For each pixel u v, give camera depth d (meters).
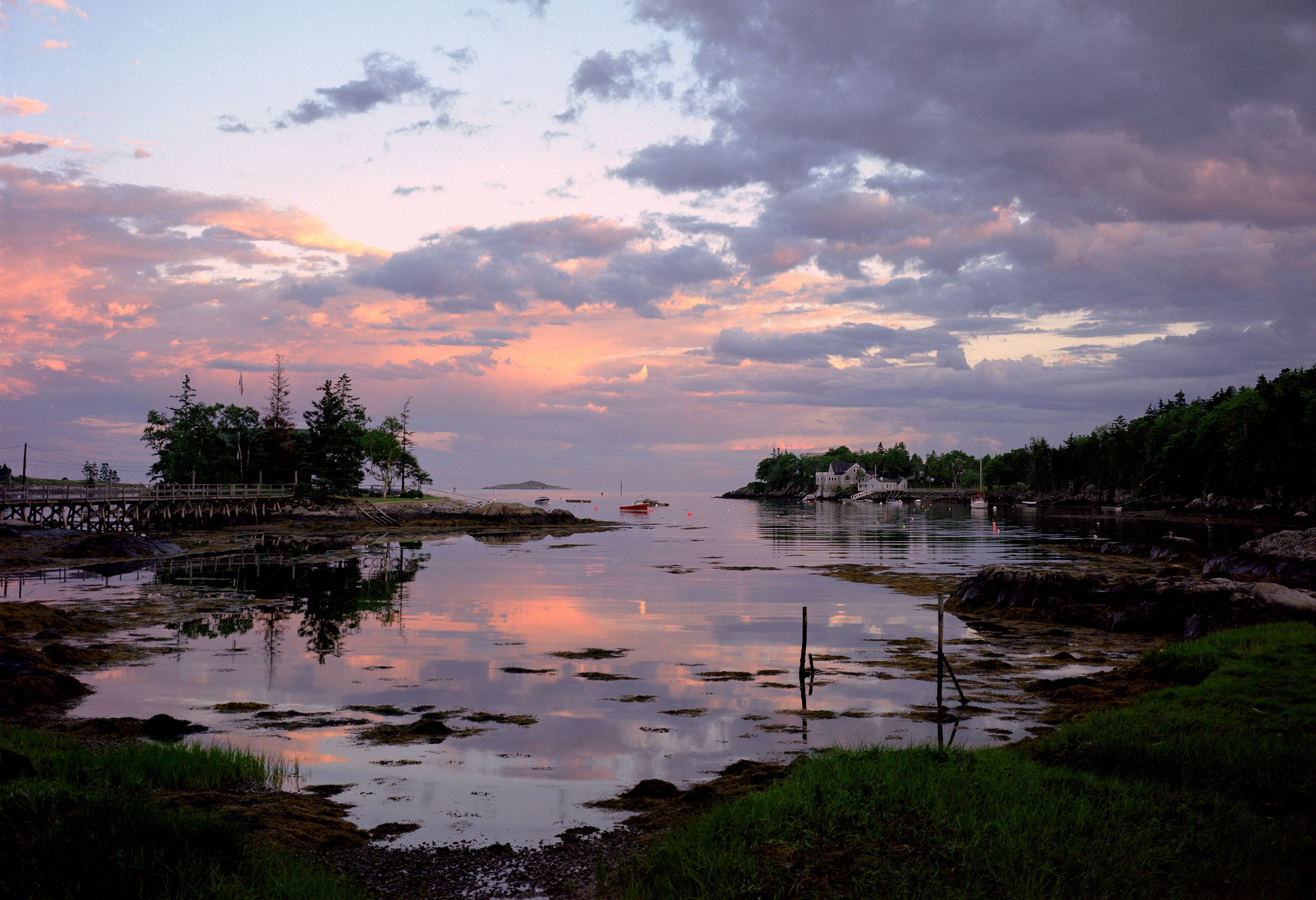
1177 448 155.00
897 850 9.95
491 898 9.95
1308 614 27.05
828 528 114.88
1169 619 31.17
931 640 30.20
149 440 108.94
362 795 14.02
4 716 18.59
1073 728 16.00
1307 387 128.75
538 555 68.88
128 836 9.68
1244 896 9.16
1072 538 89.44
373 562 59.31
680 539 90.81
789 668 25.31
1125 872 9.53
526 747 17.16
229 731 17.97
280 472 109.25
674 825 12.38
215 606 36.25
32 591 39.78
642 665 25.72
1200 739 14.16
